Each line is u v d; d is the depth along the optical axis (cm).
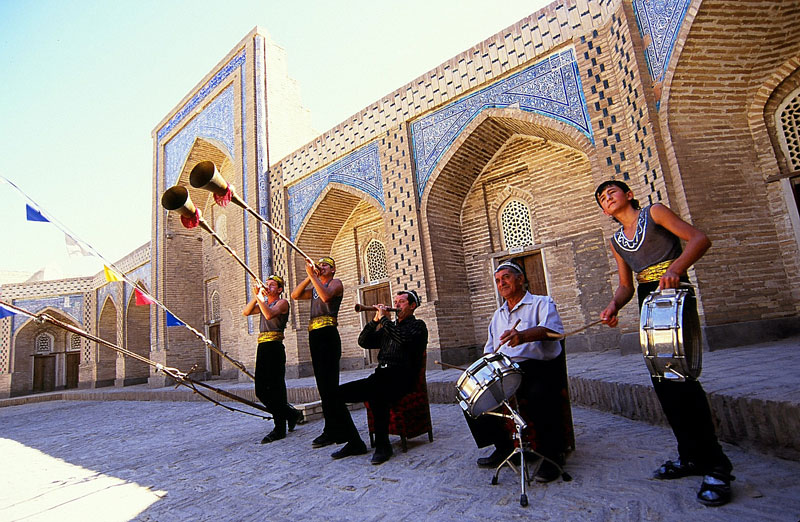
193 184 314
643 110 614
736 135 602
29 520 255
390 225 931
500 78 798
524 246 888
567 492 212
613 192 228
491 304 915
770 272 570
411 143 921
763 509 171
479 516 198
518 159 899
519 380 233
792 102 591
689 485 201
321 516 220
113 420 796
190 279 1617
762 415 234
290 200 1163
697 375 191
